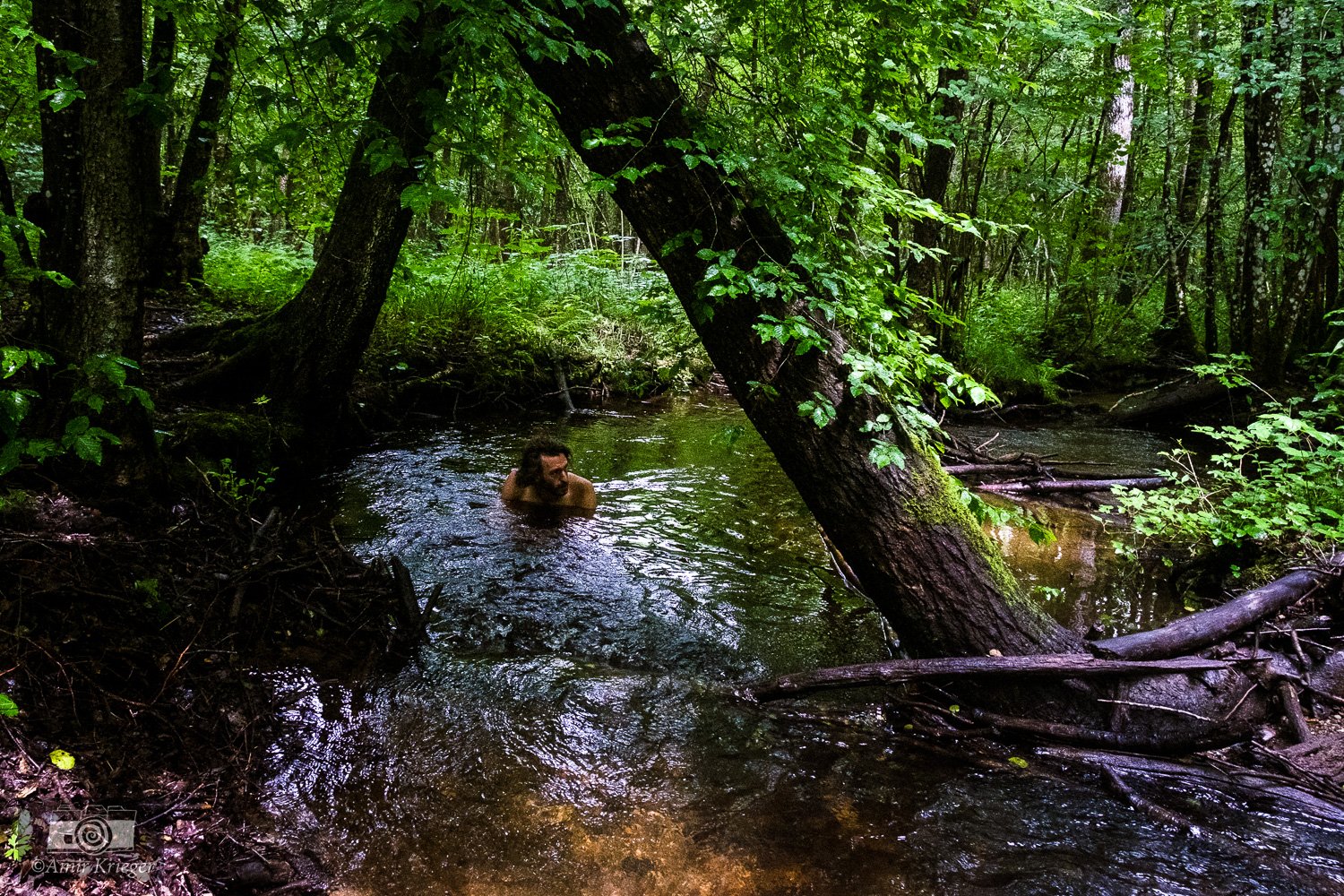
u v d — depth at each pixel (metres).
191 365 7.26
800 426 3.57
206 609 3.45
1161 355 13.99
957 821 2.86
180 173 9.42
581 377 11.31
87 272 3.96
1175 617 4.72
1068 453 9.36
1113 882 2.57
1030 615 3.66
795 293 3.53
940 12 4.25
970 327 12.07
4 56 4.71
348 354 6.69
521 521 5.84
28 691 2.66
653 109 3.51
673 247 3.42
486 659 3.87
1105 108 13.13
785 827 2.79
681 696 3.64
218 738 2.92
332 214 7.26
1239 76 9.62
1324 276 12.08
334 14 2.95
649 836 2.71
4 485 3.64
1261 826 2.89
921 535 3.57
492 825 2.72
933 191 9.20
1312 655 3.81
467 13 2.94
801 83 4.06
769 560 5.37
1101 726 3.39
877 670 3.44
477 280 11.18
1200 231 16.28
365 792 2.84
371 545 5.18
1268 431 5.34
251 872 2.36
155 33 6.86
